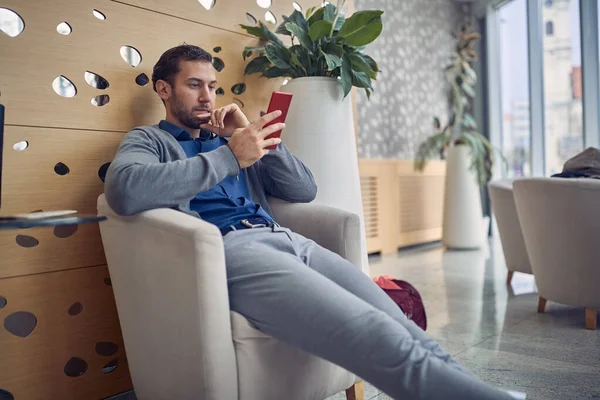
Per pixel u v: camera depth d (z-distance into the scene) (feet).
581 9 14.21
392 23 17.24
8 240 5.02
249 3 7.30
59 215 3.76
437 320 8.48
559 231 7.82
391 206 16.60
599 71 14.03
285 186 5.68
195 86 5.48
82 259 5.52
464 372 3.80
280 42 7.12
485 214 20.20
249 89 7.29
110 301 5.72
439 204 18.90
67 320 5.40
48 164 5.27
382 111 16.84
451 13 19.88
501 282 11.45
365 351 3.66
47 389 5.24
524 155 17.87
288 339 3.99
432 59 19.03
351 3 8.61
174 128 5.40
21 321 5.30
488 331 7.79
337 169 7.13
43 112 5.24
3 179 4.98
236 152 4.71
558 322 8.16
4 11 5.25
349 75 6.96
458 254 15.96
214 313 3.92
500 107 19.03
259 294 4.07
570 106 15.24
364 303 3.90
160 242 4.15
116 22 5.80
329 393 4.68
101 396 5.63
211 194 5.05
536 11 16.43
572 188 7.50
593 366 6.16
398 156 17.46
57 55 5.34
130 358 4.83
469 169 16.70
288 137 7.16
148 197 4.23
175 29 6.37
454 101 18.51
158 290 4.25
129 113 5.89
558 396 5.32
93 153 5.59
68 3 5.42
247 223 4.84
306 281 3.97
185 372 4.10
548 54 16.02
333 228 5.28
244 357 4.08
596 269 7.47
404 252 16.79
